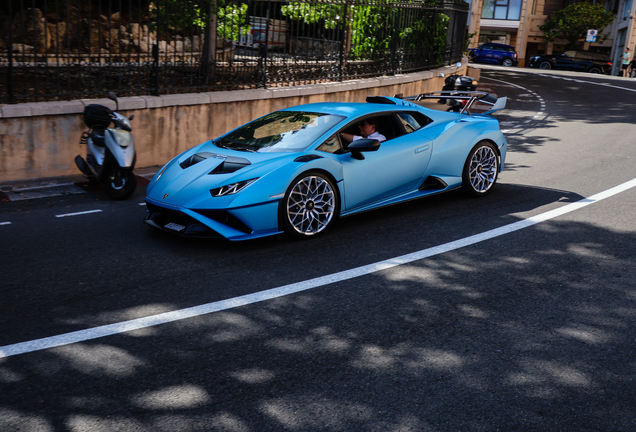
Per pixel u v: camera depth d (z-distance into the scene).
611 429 2.58
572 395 2.83
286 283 4.21
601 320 3.61
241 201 4.76
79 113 7.59
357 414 2.69
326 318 3.67
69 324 3.60
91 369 3.09
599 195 6.65
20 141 7.23
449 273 4.38
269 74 9.98
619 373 3.02
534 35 47.19
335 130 5.51
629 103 17.02
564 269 4.45
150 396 2.84
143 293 4.05
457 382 2.94
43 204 6.42
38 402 2.80
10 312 3.77
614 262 4.59
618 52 43.44
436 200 6.56
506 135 11.45
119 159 6.34
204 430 2.58
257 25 9.62
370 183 5.55
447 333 3.45
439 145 6.12
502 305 3.83
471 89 13.12
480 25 47.31
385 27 12.76
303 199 5.11
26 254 4.86
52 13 10.61
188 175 5.18
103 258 4.75
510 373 3.03
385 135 5.84
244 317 3.68
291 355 3.22
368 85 11.91
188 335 3.45
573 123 13.12
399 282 4.22
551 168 8.27
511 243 5.04
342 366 3.10
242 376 3.01
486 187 6.66
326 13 10.84
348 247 4.99
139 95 8.35
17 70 8.01
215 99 8.86
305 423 2.62
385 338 3.40
